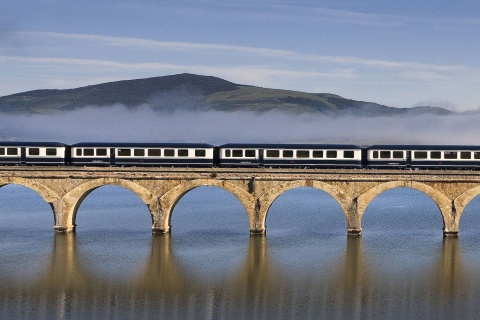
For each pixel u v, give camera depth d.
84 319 52.50
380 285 62.19
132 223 100.31
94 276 64.75
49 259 71.44
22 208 127.56
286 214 117.88
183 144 85.25
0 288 60.69
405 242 81.69
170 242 80.94
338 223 102.44
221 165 84.94
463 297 58.62
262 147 84.62
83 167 80.38
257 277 64.75
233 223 101.75
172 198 80.62
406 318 53.25
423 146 84.44
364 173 78.62
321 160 84.31
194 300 57.56
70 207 82.06
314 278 64.44
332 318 53.25
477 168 83.50
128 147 84.81
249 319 52.84
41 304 56.28
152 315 53.62
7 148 84.50
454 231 80.25
